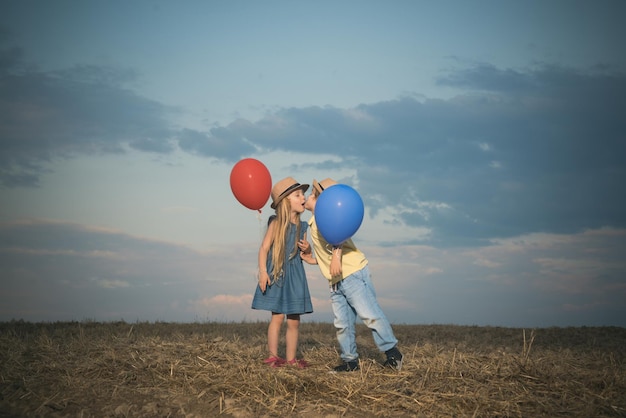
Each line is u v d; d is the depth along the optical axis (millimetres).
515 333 12312
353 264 6352
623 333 12203
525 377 5703
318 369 6348
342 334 6461
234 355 6852
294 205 6730
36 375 5984
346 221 5949
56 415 4922
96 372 6098
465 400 5137
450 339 11078
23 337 9195
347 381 5711
